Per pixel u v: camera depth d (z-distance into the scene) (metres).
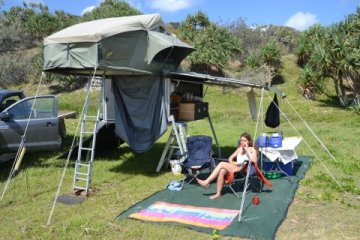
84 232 5.36
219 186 6.76
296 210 6.18
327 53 20.83
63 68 7.33
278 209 6.11
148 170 8.90
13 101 9.96
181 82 9.13
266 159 8.19
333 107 20.61
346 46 20.20
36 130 9.09
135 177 8.29
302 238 5.13
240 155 7.18
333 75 21.48
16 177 8.20
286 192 7.04
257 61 25.56
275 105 8.91
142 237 5.19
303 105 21.02
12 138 8.76
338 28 21.33
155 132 8.27
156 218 5.79
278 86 24.52
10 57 29.80
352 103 20.66
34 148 9.09
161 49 7.84
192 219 5.73
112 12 30.55
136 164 9.48
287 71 26.16
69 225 5.61
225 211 6.05
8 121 8.77
